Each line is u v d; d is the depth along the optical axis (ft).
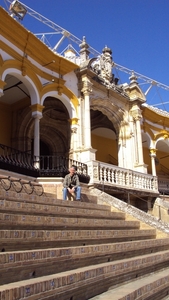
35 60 48.26
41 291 14.33
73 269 18.72
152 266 25.46
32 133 60.23
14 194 27.43
